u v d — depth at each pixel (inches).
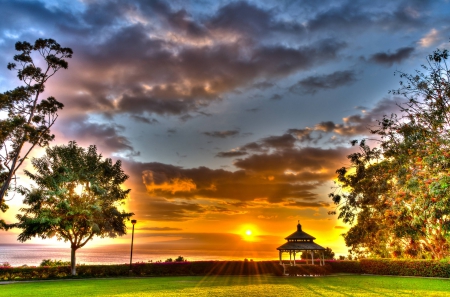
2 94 1229.7
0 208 1167.6
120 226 1289.4
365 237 1263.5
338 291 729.6
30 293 732.0
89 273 1197.1
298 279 1048.8
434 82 757.9
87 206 1171.9
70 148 1250.0
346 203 1243.2
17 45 1343.5
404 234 1026.1
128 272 1235.9
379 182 1047.0
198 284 904.9
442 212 663.8
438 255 1096.8
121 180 1322.6
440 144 675.4
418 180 672.4
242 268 1305.4
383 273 1206.9
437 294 676.7
